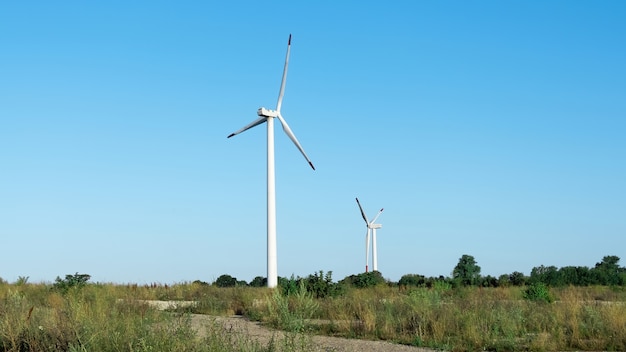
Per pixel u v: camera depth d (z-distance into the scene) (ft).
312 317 80.18
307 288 108.27
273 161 167.53
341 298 99.81
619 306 69.36
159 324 48.93
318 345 54.90
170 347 40.29
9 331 46.37
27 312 53.67
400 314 72.13
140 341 41.55
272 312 75.46
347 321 68.13
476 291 133.80
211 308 87.25
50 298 92.58
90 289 105.09
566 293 119.75
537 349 56.18
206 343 41.24
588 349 57.11
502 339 59.31
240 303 98.07
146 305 76.02
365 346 56.85
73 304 55.52
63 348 44.73
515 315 67.97
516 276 204.13
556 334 61.31
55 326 47.06
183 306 89.97
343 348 55.36
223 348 40.47
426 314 68.33
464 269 223.51
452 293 131.03
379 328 65.77
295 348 44.11
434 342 57.72
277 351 44.09
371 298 92.73
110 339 43.14
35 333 46.91
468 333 60.08
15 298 66.80
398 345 57.93
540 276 206.39
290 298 87.81
